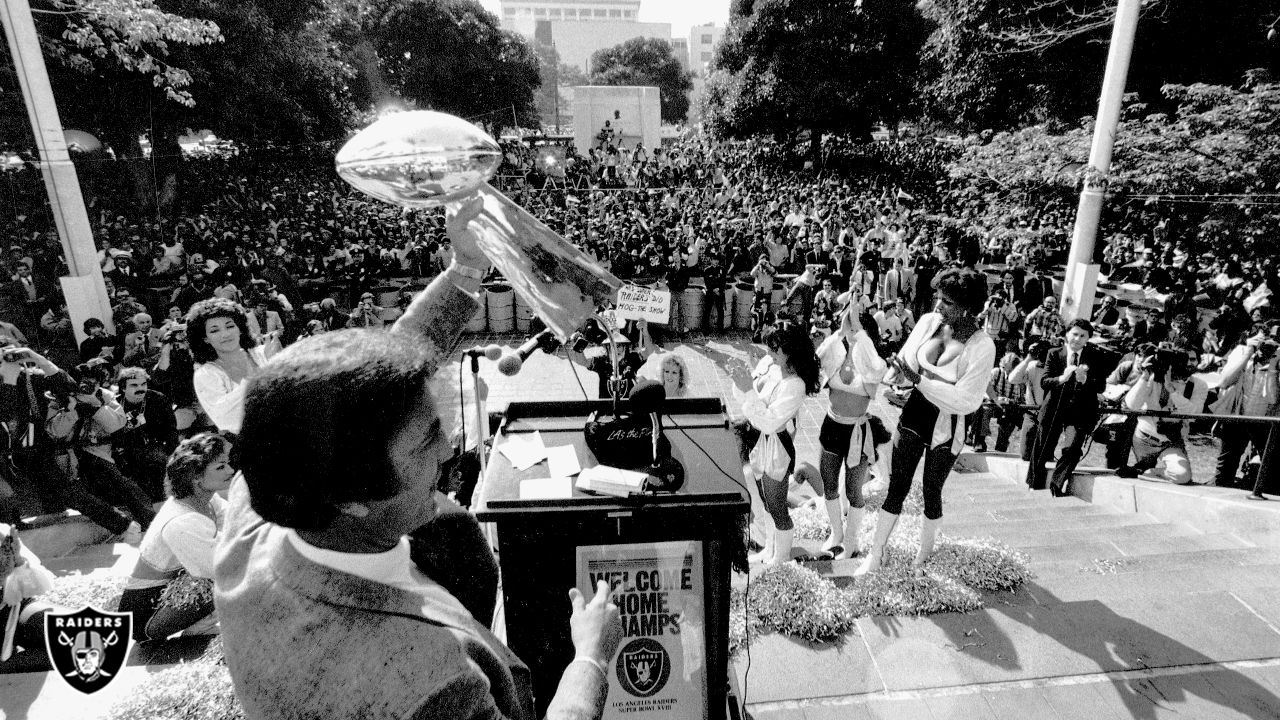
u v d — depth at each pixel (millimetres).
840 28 32781
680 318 14430
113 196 20422
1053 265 16578
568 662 1809
